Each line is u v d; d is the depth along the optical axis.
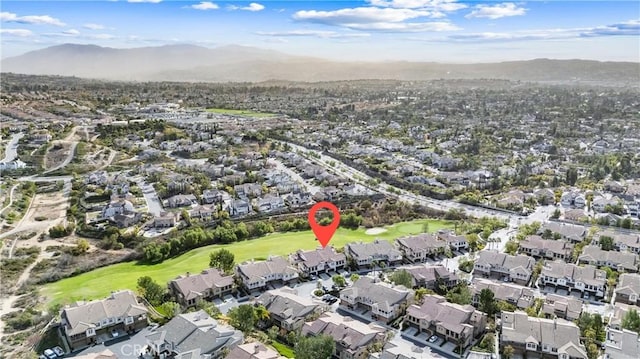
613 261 160.75
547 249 171.62
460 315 120.19
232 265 153.62
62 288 147.25
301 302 127.94
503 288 137.88
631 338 110.69
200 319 116.81
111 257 170.88
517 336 114.62
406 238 178.62
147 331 121.00
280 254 172.38
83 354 111.06
